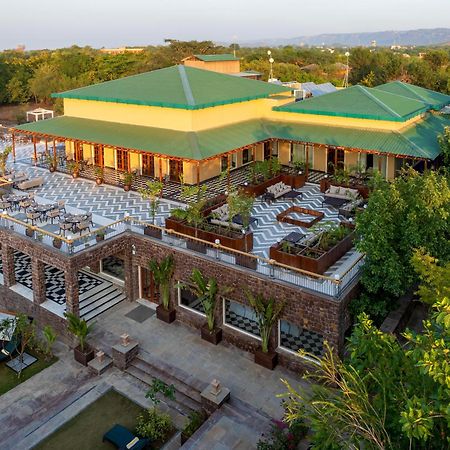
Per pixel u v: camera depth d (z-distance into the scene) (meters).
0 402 16.73
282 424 14.10
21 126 33.72
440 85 73.94
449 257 15.62
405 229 15.45
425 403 7.53
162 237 20.23
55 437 15.22
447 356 7.70
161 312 20.11
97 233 20.11
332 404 8.20
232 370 17.33
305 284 16.44
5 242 21.48
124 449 14.08
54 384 17.55
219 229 20.20
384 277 15.73
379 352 9.15
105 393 17.03
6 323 18.92
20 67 85.44
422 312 19.30
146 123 30.45
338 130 29.67
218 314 18.86
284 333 17.88
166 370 17.34
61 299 21.17
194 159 24.89
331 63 117.00
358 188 26.17
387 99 31.33
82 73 86.19
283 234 21.66
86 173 31.58
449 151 22.94
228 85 32.78
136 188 28.67
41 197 27.16
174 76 32.56
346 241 19.00
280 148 33.91
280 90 34.78
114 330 19.61
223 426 14.75
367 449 8.12
